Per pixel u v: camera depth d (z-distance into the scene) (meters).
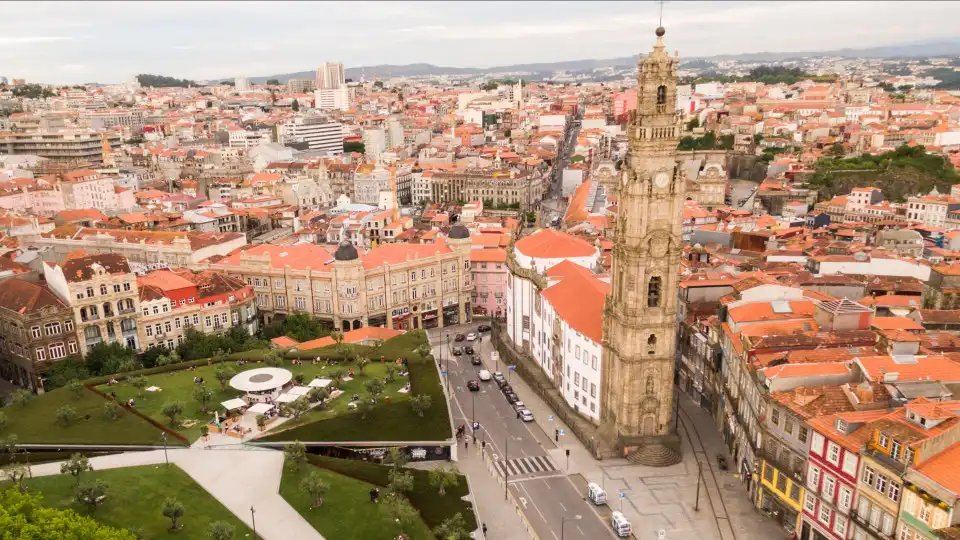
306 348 176.38
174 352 167.12
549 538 114.50
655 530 115.62
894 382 104.44
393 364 160.25
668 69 123.00
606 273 197.75
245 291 196.38
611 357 141.38
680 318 173.50
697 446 143.38
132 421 135.12
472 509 116.31
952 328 148.25
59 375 158.75
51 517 91.19
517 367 188.75
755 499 120.56
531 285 187.25
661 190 127.56
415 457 134.50
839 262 191.75
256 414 138.75
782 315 140.62
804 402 107.88
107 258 176.25
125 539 91.69
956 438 88.25
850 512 96.75
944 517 82.06
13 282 176.62
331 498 114.38
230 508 111.06
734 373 137.00
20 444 125.62
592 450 141.62
